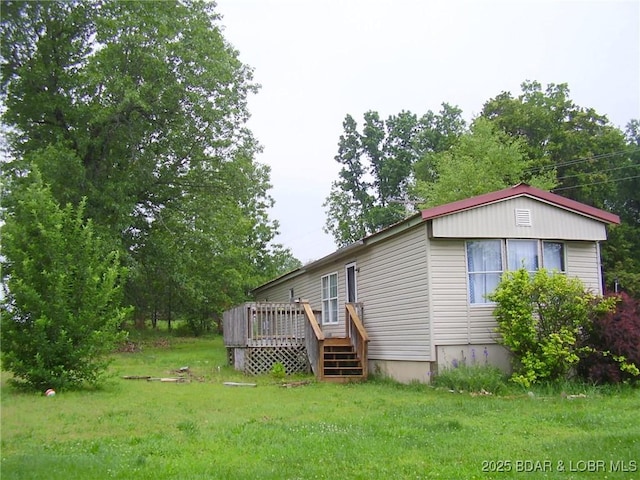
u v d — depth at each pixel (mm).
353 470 6117
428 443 7281
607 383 12227
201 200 28328
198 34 26594
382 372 15773
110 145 26531
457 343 13391
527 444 7184
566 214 14555
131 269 24766
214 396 12008
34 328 12125
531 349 12547
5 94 24812
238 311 17953
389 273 15492
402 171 48469
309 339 16500
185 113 26625
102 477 5906
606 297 12945
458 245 13766
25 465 6320
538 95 38781
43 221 12625
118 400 11227
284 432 8102
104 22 24078
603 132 37625
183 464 6406
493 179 32125
